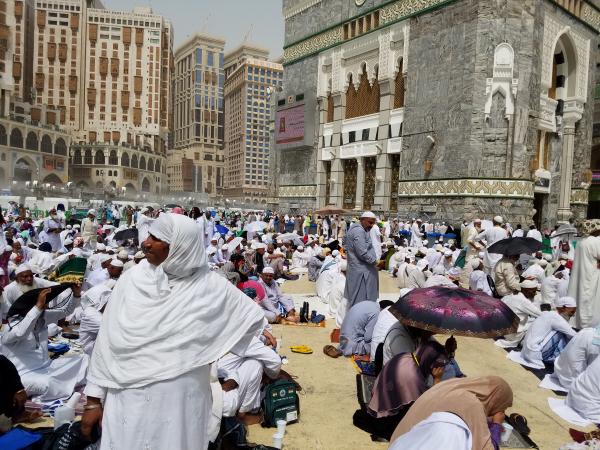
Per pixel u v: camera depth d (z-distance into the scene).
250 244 13.50
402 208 27.06
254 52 170.38
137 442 2.17
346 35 31.92
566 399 5.08
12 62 87.56
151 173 106.31
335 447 3.93
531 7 23.09
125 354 2.19
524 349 6.64
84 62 104.31
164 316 2.22
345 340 6.39
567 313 6.55
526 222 23.09
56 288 4.73
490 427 2.30
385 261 16.14
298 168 36.84
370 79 30.19
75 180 98.94
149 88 107.88
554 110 28.08
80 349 6.24
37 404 4.43
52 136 86.75
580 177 29.34
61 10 100.81
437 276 9.28
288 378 4.68
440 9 24.86
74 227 17.67
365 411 4.38
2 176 76.88
